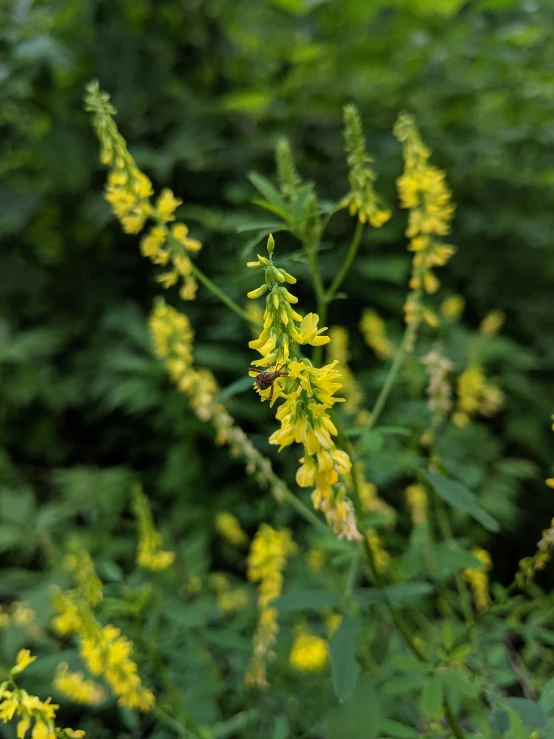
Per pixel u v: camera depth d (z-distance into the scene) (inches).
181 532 14.9
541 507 16.3
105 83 16.6
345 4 18.1
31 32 16.8
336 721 5.5
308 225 6.9
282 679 10.0
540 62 19.1
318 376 4.5
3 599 13.8
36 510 15.5
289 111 17.9
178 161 17.0
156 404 16.0
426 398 14.2
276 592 8.6
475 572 9.9
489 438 14.9
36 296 19.0
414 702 8.1
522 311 18.0
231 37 19.2
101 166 17.1
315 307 17.0
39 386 17.1
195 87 18.6
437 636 9.2
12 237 18.9
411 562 7.0
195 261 16.9
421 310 8.2
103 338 17.9
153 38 16.8
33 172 18.8
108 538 14.1
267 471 8.2
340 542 7.4
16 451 18.5
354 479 6.6
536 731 6.4
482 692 7.3
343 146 17.7
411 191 7.6
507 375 16.1
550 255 18.4
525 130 19.0
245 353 16.4
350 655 5.4
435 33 18.6
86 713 10.3
